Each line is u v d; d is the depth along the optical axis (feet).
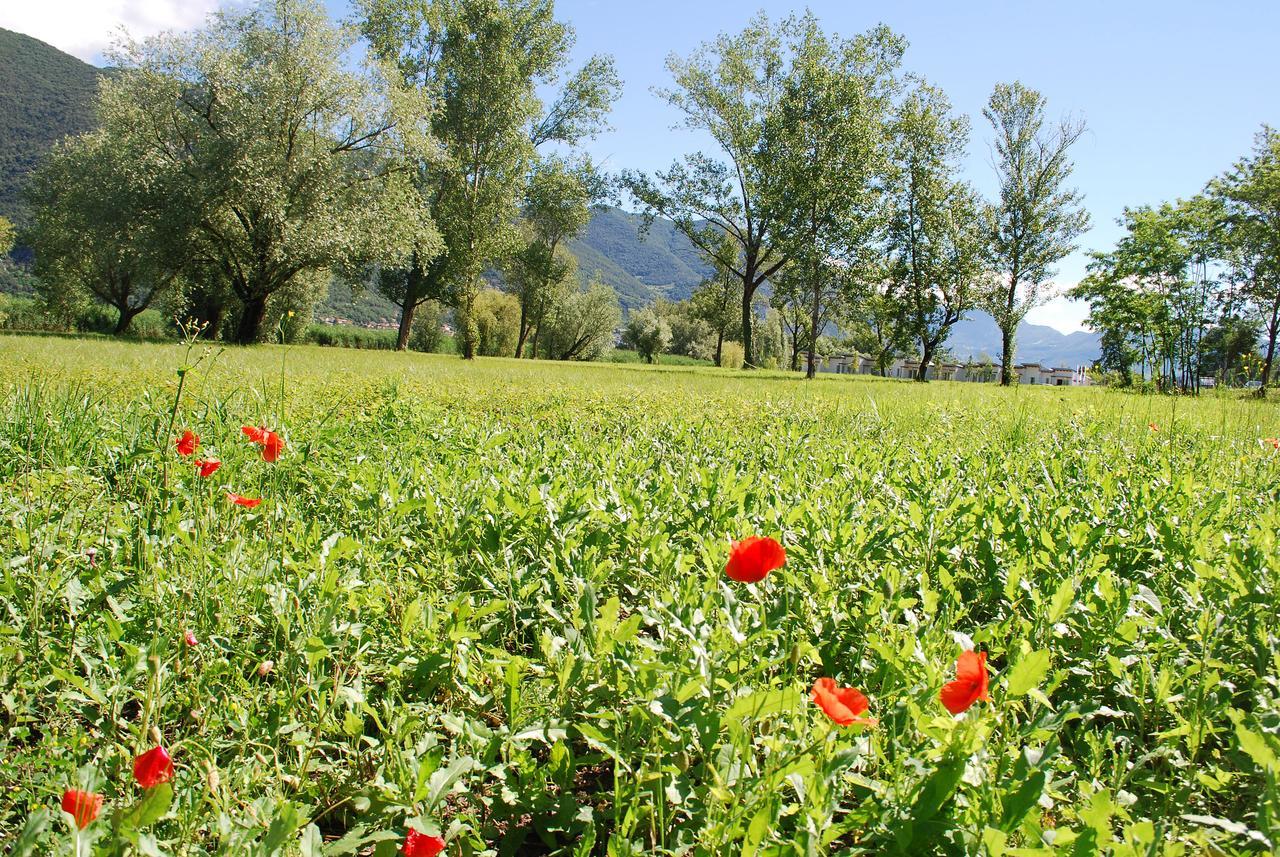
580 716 6.68
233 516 10.73
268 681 7.25
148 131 100.01
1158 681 6.97
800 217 107.86
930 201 138.92
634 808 5.17
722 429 24.54
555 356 243.19
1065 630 7.86
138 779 4.33
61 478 12.05
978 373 212.23
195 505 10.56
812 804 4.98
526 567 9.41
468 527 10.72
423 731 6.65
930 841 4.85
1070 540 9.91
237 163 94.43
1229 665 7.32
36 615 7.39
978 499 12.53
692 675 6.31
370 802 5.48
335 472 14.11
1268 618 8.20
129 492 12.70
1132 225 124.47
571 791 6.40
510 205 127.75
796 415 29.09
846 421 29.48
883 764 5.63
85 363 37.35
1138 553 10.60
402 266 119.65
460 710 7.02
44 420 15.64
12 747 6.44
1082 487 14.82
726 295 183.83
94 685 6.45
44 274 149.48
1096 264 128.88
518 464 15.69
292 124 100.99
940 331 147.13
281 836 4.52
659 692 6.17
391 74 106.93
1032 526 11.28
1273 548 9.81
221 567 8.68
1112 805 4.74
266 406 19.62
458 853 5.25
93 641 7.45
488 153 122.52
